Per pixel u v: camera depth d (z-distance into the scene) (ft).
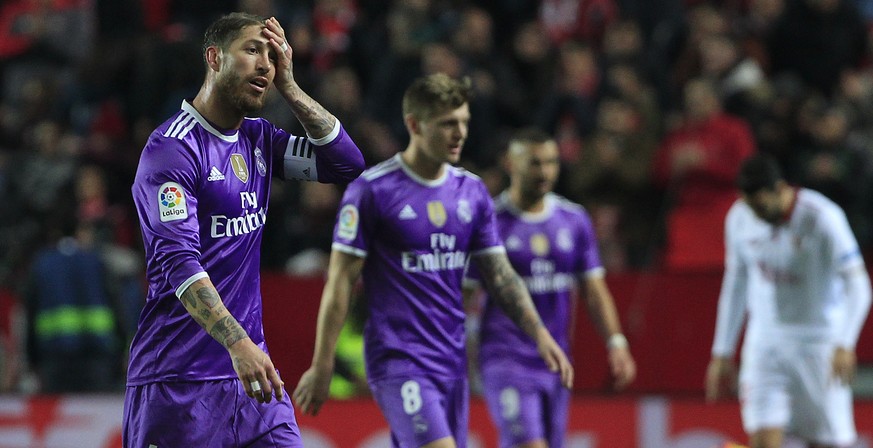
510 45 150.71
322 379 66.49
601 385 105.70
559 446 83.15
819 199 86.07
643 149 126.21
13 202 129.29
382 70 137.69
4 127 144.66
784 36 143.64
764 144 129.59
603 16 148.87
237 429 50.65
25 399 100.99
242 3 145.28
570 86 135.95
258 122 53.01
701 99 119.65
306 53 138.00
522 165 82.84
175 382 50.19
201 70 138.41
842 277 85.66
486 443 99.04
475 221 69.87
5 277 120.06
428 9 139.85
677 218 118.11
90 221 109.70
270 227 119.65
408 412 67.15
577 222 85.25
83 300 105.91
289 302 104.27
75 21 159.84
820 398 86.74
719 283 105.70
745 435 98.17
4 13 160.25
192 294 47.06
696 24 142.31
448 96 67.62
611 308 85.61
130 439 51.31
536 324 68.85
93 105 147.13
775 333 87.40
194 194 49.26
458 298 69.67
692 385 105.29
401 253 68.33
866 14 161.99
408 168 69.41
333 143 52.60
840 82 142.61
